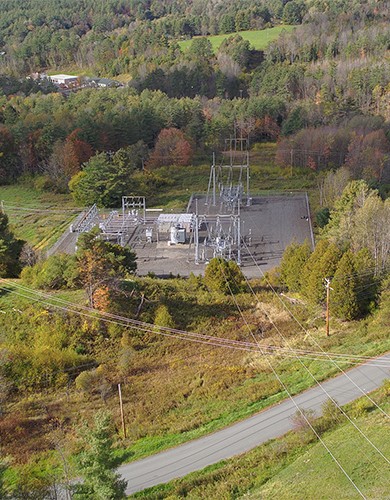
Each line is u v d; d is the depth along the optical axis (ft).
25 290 141.18
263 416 99.50
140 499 81.71
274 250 180.86
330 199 208.85
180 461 90.27
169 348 124.06
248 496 79.36
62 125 278.67
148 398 108.78
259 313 137.49
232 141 316.60
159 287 143.13
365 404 96.43
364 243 141.28
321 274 131.13
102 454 67.46
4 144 267.18
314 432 90.84
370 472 78.95
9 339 124.77
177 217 195.42
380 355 113.91
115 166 231.71
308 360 115.85
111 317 129.39
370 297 131.64
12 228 207.00
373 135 261.03
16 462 92.38
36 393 111.34
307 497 76.28
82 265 133.39
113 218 209.05
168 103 318.86
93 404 107.65
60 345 122.42
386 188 225.35
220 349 123.44
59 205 233.35
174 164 281.33
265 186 250.37
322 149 267.59
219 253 173.99
